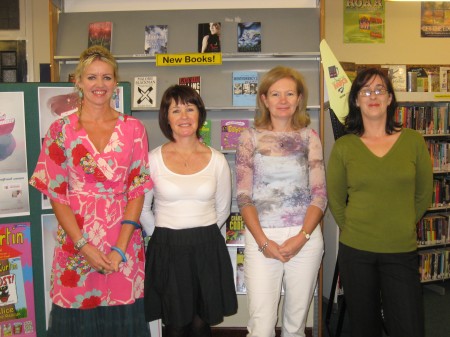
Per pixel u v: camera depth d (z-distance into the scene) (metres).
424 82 3.91
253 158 1.84
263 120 1.89
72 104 2.04
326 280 3.18
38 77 3.78
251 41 2.68
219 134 2.70
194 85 2.68
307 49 2.66
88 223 1.62
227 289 1.78
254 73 2.68
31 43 3.75
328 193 1.87
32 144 2.00
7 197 1.98
